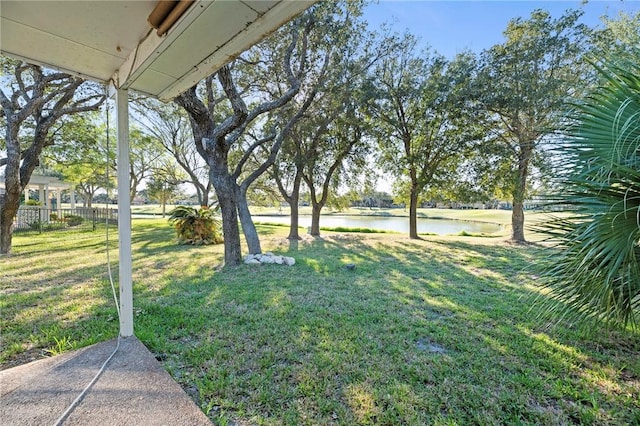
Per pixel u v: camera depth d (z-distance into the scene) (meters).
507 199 9.59
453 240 9.91
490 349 2.42
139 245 8.25
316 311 3.21
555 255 2.19
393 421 1.62
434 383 1.96
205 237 8.48
